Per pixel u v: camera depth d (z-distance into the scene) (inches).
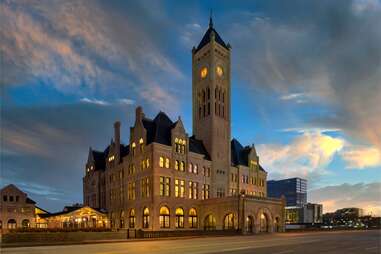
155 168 2664.9
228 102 3447.3
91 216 3181.6
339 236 2054.6
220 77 3422.7
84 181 4183.1
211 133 3223.4
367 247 1263.5
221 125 3329.2
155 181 2642.7
